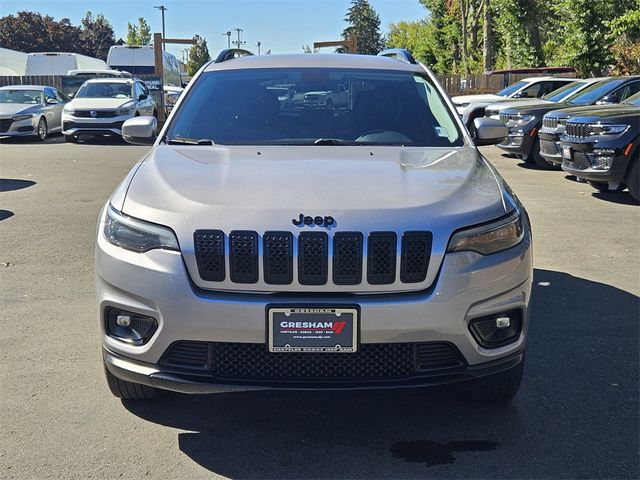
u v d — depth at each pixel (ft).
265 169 11.27
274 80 15.14
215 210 9.68
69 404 11.62
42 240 23.32
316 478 9.59
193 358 9.63
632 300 17.24
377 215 9.59
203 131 13.87
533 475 9.64
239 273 9.39
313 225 9.42
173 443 10.46
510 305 9.99
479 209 10.05
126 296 9.77
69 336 14.64
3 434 10.62
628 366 13.26
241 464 9.92
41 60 99.91
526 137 42.50
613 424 11.04
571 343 14.40
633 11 75.36
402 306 9.28
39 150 54.44
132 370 9.86
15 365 13.14
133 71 99.25
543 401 11.84
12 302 16.80
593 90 44.21
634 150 29.89
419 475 9.65
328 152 12.55
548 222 26.66
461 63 147.54
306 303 9.27
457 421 11.16
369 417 11.29
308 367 9.48
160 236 9.66
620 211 28.91
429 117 14.38
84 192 33.42
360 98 14.70
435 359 9.68
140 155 50.75
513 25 108.06
